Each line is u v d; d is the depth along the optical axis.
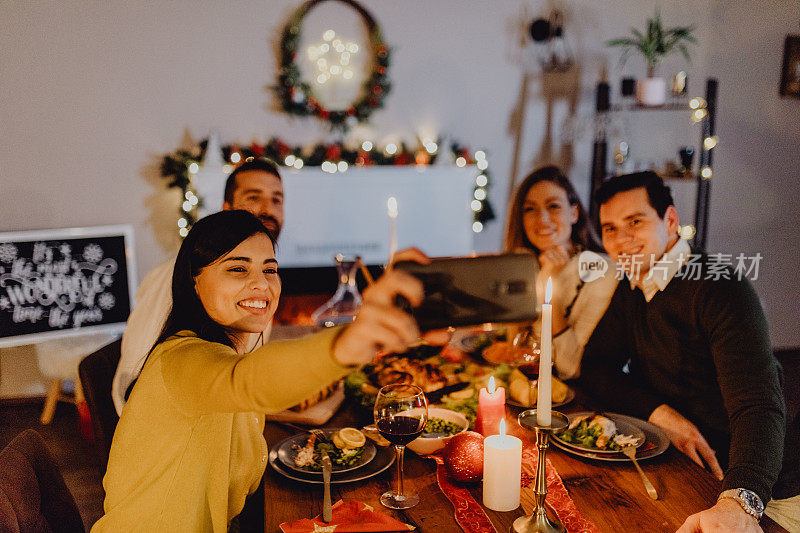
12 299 3.47
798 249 4.52
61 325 3.59
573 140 4.12
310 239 3.90
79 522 1.29
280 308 3.71
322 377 0.82
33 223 3.69
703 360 1.64
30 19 3.51
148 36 3.67
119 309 3.74
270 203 2.14
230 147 3.79
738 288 1.55
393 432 1.14
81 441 3.20
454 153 3.99
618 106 3.95
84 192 3.74
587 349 1.86
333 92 3.96
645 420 1.58
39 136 3.62
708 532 1.08
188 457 1.12
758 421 1.35
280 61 3.83
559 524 1.09
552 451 1.40
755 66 4.27
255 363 0.88
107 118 3.70
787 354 4.48
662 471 1.30
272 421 1.56
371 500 1.21
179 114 3.78
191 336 1.15
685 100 4.22
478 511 1.15
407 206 3.96
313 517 1.14
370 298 0.78
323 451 1.33
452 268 1.00
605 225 1.73
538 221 2.26
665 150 4.29
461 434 1.27
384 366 1.68
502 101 4.11
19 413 3.57
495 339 1.97
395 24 3.93
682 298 1.62
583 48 4.12
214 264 1.15
